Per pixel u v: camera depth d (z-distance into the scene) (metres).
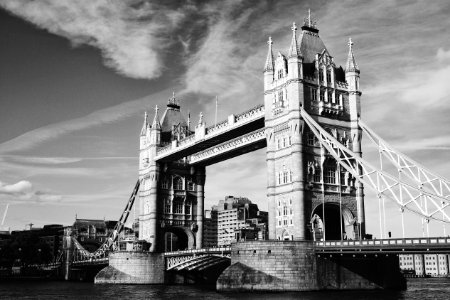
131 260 127.31
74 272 179.88
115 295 91.12
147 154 143.62
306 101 94.12
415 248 69.75
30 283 148.62
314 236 89.94
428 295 79.19
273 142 97.12
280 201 94.06
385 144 90.56
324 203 92.06
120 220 155.25
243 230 102.94
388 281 89.56
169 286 117.81
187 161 143.25
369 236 93.31
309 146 93.19
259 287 81.94
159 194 137.75
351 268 86.31
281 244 82.50
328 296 74.12
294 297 72.56
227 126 109.81
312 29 102.44
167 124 144.75
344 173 96.19
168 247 173.38
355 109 98.62
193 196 142.88
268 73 99.94
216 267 131.38
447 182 78.94
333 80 98.44
